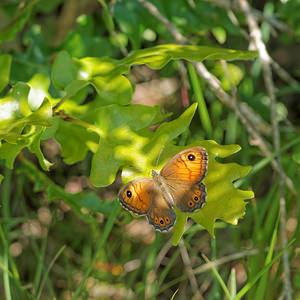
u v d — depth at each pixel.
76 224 0.83
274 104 0.71
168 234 0.79
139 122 0.59
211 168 0.58
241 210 0.57
